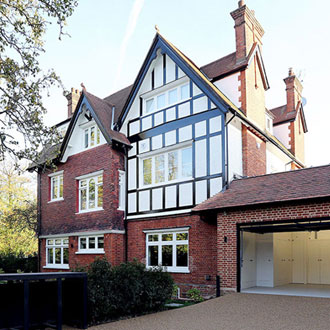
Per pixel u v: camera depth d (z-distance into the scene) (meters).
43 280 7.02
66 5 8.82
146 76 15.22
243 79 14.18
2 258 20.48
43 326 6.80
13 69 8.81
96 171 15.48
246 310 7.86
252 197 10.33
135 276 8.16
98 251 14.79
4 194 27.19
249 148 13.42
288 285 12.55
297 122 21.25
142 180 14.72
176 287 11.99
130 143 15.38
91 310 7.10
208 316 7.53
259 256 12.31
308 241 14.09
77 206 16.38
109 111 17.03
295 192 9.59
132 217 14.60
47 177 18.59
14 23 8.84
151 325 6.92
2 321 6.21
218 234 10.89
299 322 6.62
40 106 9.61
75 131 16.98
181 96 13.88
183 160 13.34
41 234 18.42
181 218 12.80
